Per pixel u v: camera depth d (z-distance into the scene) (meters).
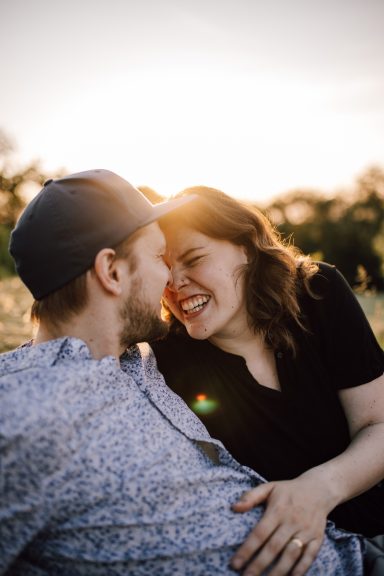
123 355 1.46
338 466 1.40
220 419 1.63
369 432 1.53
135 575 1.06
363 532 1.59
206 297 1.61
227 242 1.62
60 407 1.03
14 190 14.30
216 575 1.11
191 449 1.26
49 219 1.25
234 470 1.30
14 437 0.96
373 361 1.60
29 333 3.90
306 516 1.23
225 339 1.67
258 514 1.23
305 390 1.59
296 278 1.69
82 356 1.21
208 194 1.66
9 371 1.17
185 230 1.59
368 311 5.43
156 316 1.36
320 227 31.36
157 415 1.28
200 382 1.67
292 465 1.58
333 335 1.62
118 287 1.27
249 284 1.62
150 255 1.33
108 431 1.11
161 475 1.11
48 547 1.07
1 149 13.88
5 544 1.00
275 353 1.62
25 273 1.30
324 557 1.24
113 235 1.26
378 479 1.46
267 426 1.60
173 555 1.07
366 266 18.97
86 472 1.04
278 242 1.85
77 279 1.25
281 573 1.16
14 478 0.98
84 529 1.05
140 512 1.07
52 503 1.01
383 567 1.30
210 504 1.16
